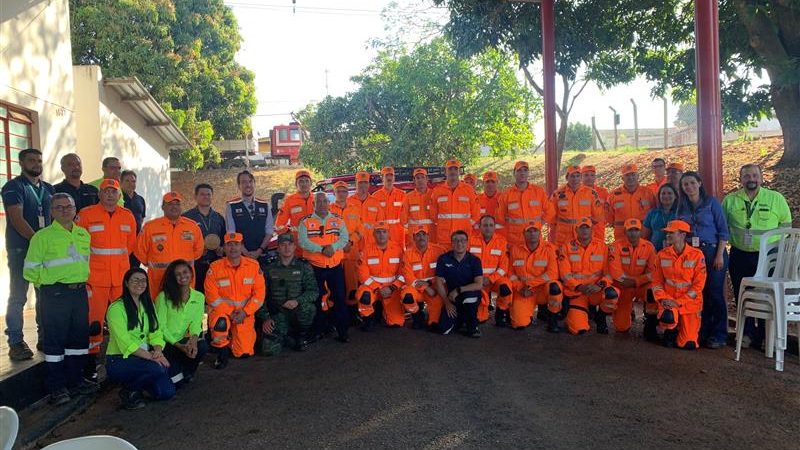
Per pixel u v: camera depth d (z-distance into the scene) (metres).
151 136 16.59
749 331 6.04
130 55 22.45
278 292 6.54
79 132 12.91
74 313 4.93
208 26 27.09
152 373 4.83
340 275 6.84
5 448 2.10
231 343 6.32
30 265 4.73
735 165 12.00
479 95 17.75
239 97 28.41
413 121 18.83
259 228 7.12
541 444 3.84
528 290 6.98
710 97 6.73
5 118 7.91
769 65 10.52
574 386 4.96
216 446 4.00
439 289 6.88
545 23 10.22
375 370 5.60
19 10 8.15
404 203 8.10
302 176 7.43
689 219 6.20
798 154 10.80
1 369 4.80
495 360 5.81
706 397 4.63
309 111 21.78
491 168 21.58
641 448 3.75
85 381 5.17
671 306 6.02
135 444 4.11
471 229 7.85
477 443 3.88
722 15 11.25
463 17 12.17
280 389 5.17
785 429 4.00
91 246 5.36
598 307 6.86
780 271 5.59
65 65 9.38
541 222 7.29
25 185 5.34
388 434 4.09
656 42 12.72
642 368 5.43
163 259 6.11
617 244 6.83
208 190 6.84
